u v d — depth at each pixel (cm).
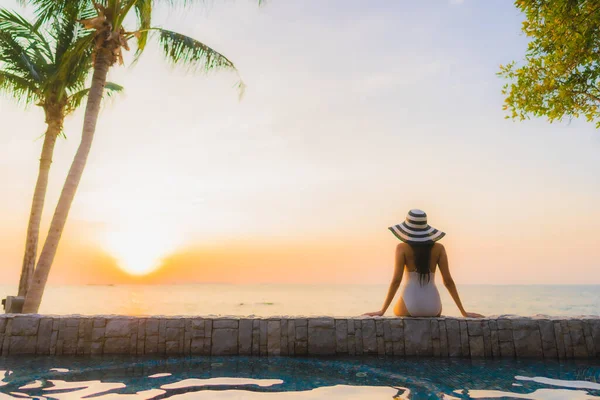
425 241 505
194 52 932
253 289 16562
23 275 961
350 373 395
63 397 313
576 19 509
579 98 552
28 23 990
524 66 588
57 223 758
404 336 486
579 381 367
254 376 384
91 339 482
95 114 840
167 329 489
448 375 389
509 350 476
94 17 945
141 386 347
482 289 17962
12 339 481
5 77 1001
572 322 483
